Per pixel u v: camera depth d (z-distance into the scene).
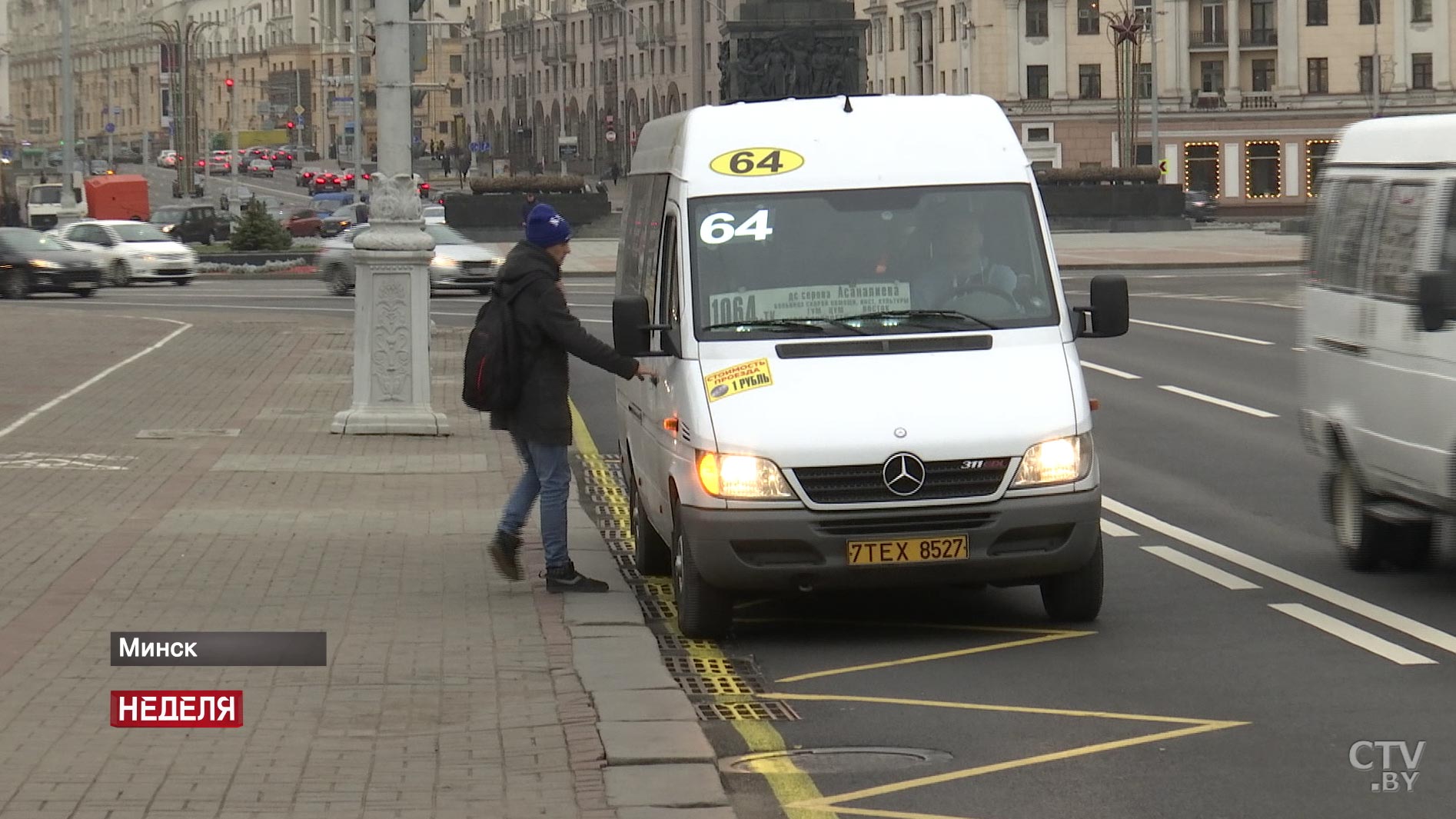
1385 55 104.81
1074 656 9.54
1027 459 9.74
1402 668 9.08
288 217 101.00
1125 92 93.44
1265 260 57.00
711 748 7.44
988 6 110.25
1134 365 26.59
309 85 175.62
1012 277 10.56
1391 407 11.25
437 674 8.98
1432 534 11.68
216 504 15.16
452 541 13.34
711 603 10.06
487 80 177.00
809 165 10.90
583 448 19.73
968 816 6.76
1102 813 6.76
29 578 11.66
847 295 10.47
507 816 6.59
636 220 13.01
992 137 11.11
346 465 17.61
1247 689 8.70
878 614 10.91
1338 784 7.06
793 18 70.31
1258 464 17.14
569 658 9.34
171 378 26.50
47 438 19.66
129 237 53.97
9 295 48.25
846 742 7.94
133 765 7.29
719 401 9.95
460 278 45.91
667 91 139.88
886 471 9.65
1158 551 12.79
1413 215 11.16
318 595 11.19
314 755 7.45
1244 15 107.62
